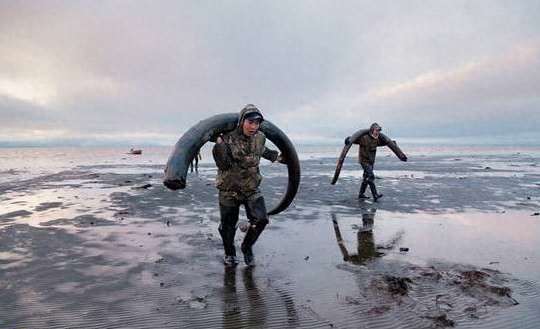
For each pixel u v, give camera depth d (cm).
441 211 1030
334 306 456
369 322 420
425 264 597
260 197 588
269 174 2125
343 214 984
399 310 445
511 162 3503
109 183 1712
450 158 4472
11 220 907
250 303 464
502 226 852
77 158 5166
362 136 1193
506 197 1273
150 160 4244
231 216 597
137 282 527
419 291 496
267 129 631
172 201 1191
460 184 1630
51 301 468
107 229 816
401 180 1788
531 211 1033
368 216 959
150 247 685
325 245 702
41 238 743
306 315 435
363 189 1227
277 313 440
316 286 513
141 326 412
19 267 584
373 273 558
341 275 552
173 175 550
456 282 521
